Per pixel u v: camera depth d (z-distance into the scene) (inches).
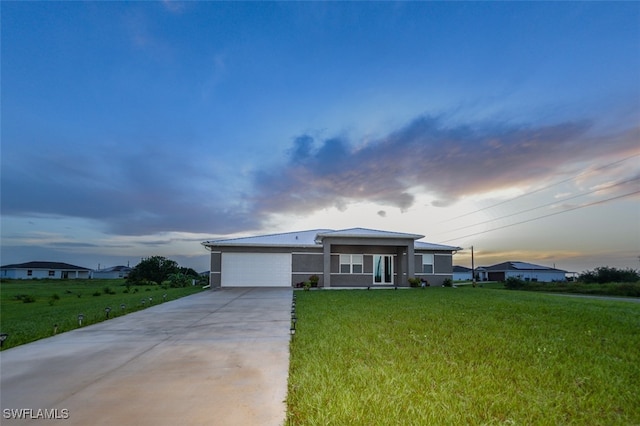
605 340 253.6
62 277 2583.7
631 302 537.0
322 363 199.3
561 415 135.9
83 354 237.9
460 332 281.0
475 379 173.2
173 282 1199.6
